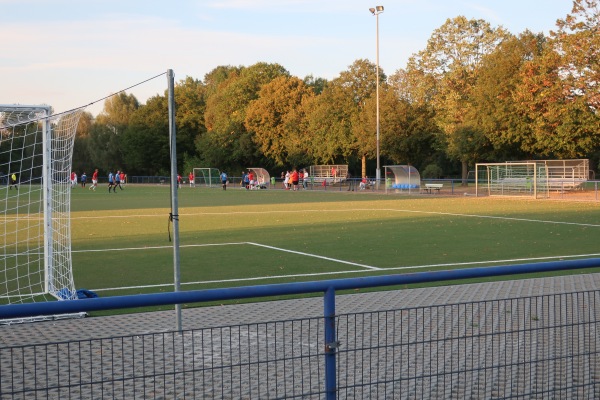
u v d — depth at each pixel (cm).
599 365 664
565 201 4028
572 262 491
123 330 887
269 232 2261
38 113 1152
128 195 5350
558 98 4675
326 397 422
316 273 1409
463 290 1170
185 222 2692
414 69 6531
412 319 863
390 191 5616
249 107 8162
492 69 5534
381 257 1644
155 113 9725
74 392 575
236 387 540
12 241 2147
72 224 2627
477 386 620
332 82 7281
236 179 8706
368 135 6612
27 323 929
